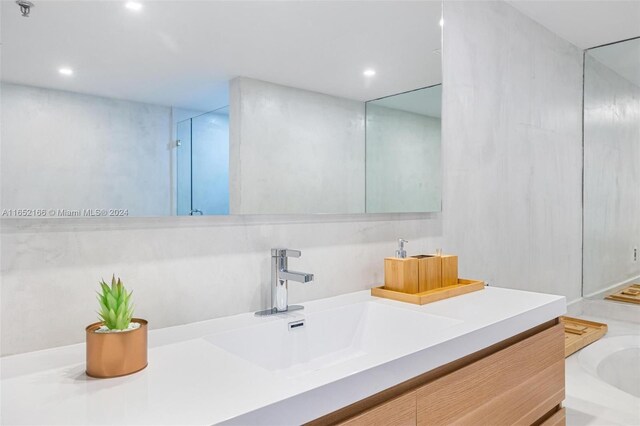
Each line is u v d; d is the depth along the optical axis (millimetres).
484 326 1125
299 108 1380
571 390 1889
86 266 1015
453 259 1656
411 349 936
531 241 2600
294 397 715
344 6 1484
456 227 2012
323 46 1433
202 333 1082
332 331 1330
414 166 1754
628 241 3174
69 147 973
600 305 3125
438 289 1562
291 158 1364
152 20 1091
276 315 1257
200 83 1168
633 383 2414
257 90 1279
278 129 1330
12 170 907
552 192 2828
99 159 1014
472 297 1509
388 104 1643
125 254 1068
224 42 1212
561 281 2938
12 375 822
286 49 1342
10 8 908
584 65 3236
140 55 1072
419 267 1521
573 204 3096
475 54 2115
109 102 1026
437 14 1793
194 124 1159
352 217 1572
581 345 2389
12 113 906
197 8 1162
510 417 1194
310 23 1399
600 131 3223
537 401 1309
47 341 968
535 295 1528
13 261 928
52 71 953
